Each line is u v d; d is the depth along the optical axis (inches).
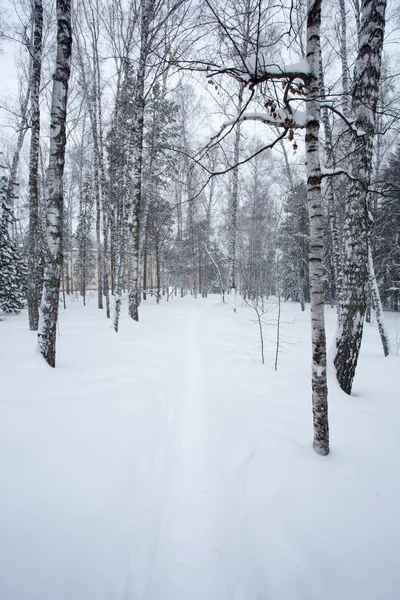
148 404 140.2
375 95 157.2
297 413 136.9
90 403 130.6
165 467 109.7
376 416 132.8
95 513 77.4
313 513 80.8
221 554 76.6
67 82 176.1
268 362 222.2
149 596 64.9
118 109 376.5
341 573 64.0
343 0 289.9
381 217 572.4
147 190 567.8
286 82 92.8
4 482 80.2
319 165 97.9
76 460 93.7
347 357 163.6
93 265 1206.9
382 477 93.0
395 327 464.4
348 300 164.7
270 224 657.6
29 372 154.5
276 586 64.2
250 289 777.6
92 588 61.3
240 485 98.0
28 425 107.7
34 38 301.9
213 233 894.4
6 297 593.3
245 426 128.9
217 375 198.5
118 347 240.7
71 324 361.1
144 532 80.0
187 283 1360.7
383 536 72.1
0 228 583.8
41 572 60.5
